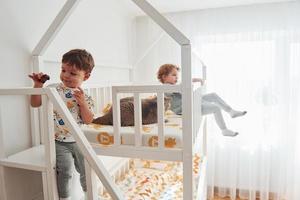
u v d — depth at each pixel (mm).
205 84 2439
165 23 1114
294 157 2775
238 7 2826
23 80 1429
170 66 2393
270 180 2920
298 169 2787
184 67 1115
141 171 2486
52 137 992
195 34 2951
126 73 2809
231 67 2881
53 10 1675
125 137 1299
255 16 2789
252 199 2926
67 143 1167
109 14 2512
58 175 1092
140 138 1257
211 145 2979
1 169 1120
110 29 2539
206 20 2916
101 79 2293
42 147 1400
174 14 3002
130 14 2979
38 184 1377
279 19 2730
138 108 1238
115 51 2654
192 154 1167
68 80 1234
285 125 2781
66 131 1155
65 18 1389
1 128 1139
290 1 2695
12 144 1361
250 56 2828
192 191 1179
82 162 1175
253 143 2891
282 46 2742
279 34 2740
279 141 2828
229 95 2904
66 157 1144
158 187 2189
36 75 1135
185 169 1182
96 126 1445
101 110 2031
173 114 1886
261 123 2855
